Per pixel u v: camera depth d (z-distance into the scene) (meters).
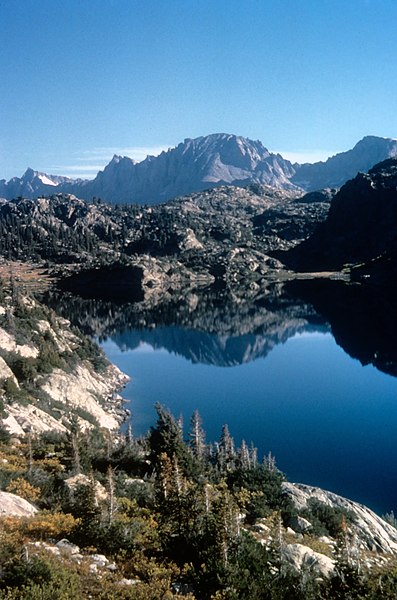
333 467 68.62
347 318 190.62
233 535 22.27
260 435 83.12
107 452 48.69
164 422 46.38
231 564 20.36
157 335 174.62
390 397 103.88
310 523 36.25
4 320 87.06
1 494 27.58
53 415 65.56
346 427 86.31
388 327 172.50
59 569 19.06
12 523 23.84
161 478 27.72
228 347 156.25
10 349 78.19
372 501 58.03
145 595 18.62
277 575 21.03
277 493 40.00
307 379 119.94
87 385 91.38
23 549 19.42
